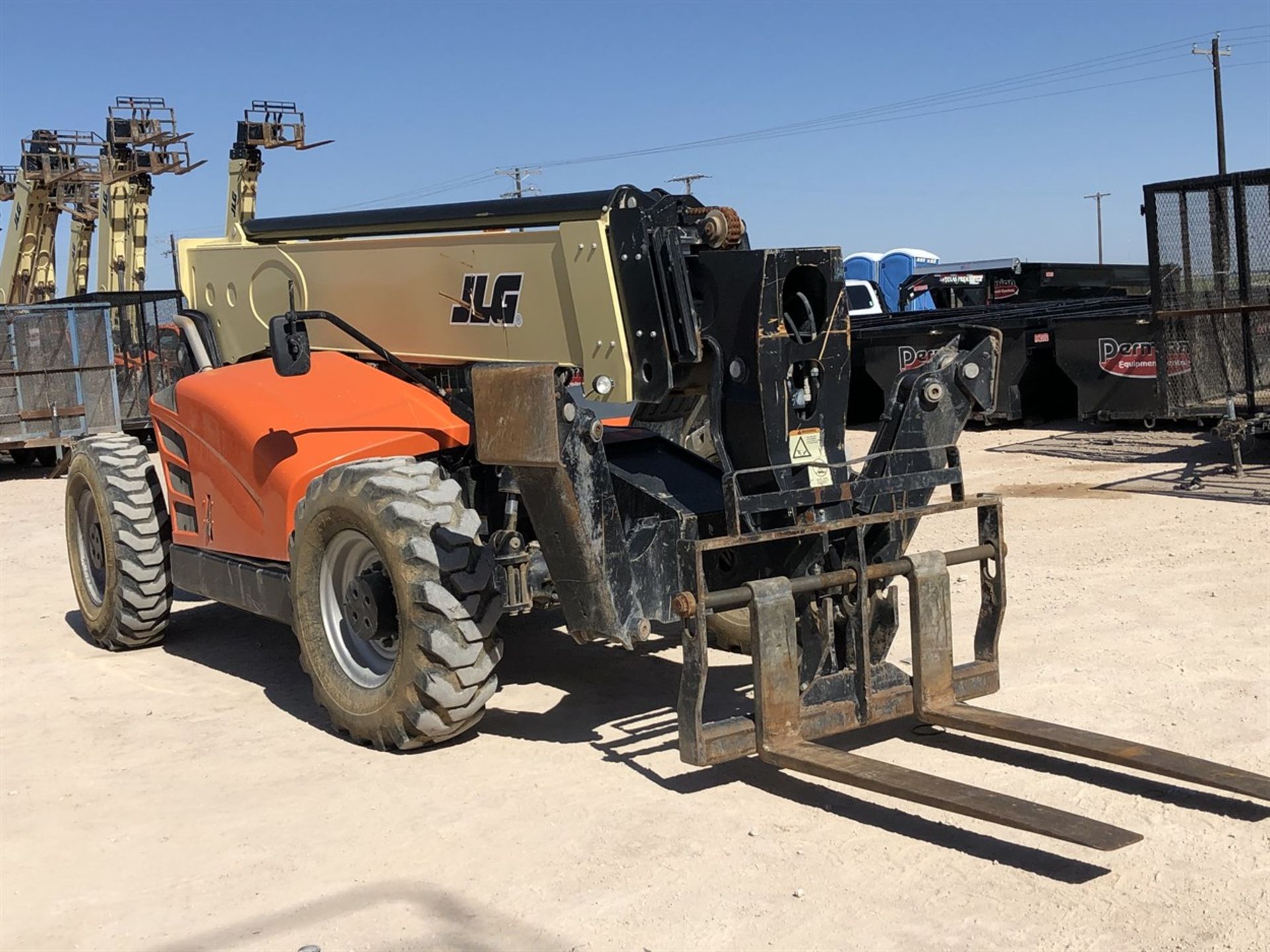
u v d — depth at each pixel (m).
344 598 5.42
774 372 5.06
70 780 5.14
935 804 4.09
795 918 3.70
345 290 6.51
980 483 12.80
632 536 5.06
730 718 5.32
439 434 5.84
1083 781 4.71
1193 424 15.82
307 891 4.00
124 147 23.70
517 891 3.94
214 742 5.57
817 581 4.75
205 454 6.48
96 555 7.51
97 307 17.86
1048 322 16.53
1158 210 12.59
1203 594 7.57
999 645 6.61
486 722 5.70
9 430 17.30
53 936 3.78
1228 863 3.97
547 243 5.46
